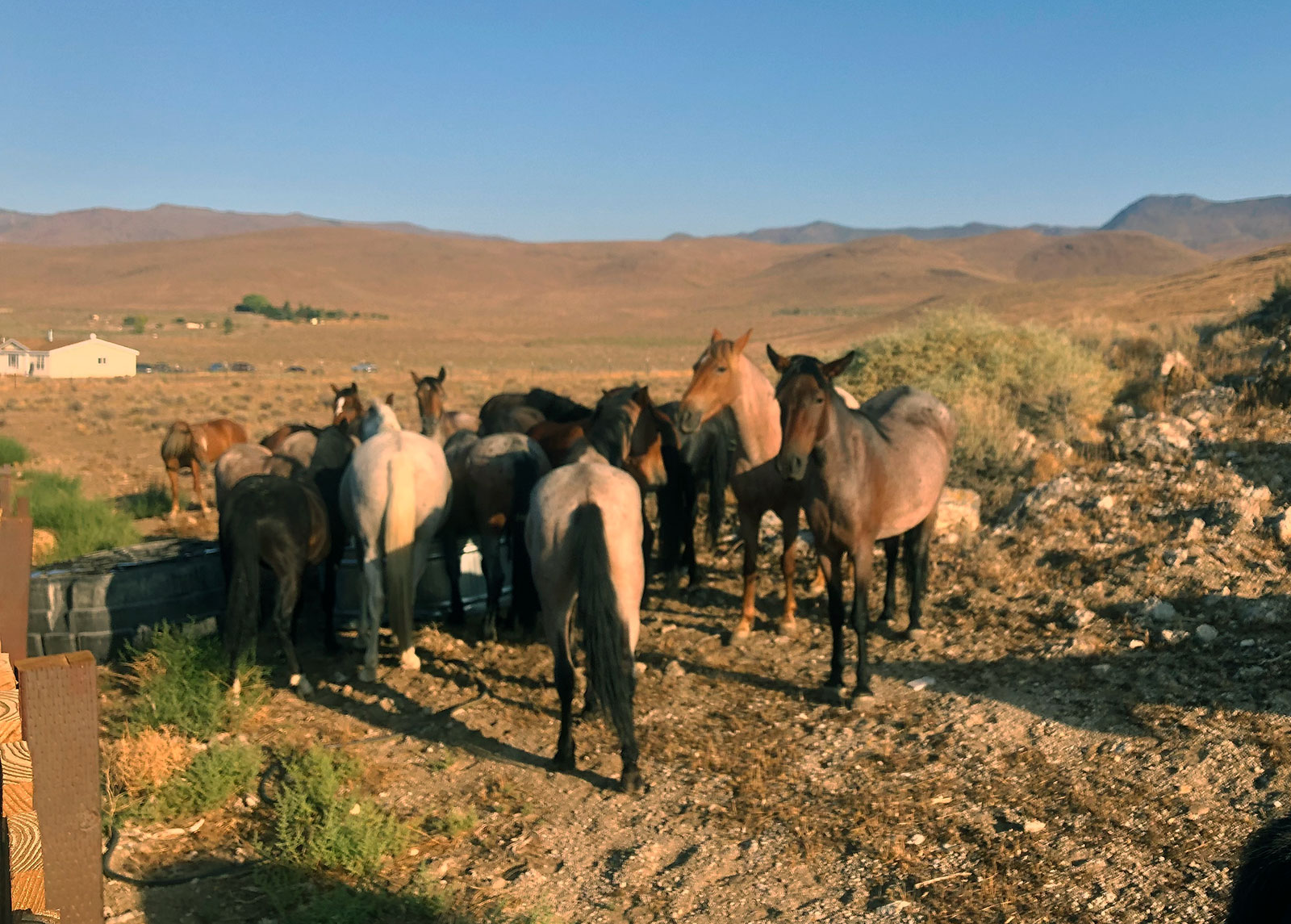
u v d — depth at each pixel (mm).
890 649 8125
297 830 5156
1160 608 7766
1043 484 11094
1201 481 10289
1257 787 5277
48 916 2666
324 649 8750
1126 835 4996
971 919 4414
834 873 4895
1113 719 6305
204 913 4547
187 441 14984
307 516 7652
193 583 8586
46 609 8070
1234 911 1958
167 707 6660
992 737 6309
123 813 5410
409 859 5133
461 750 6555
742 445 8266
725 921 4531
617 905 4660
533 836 5379
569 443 9828
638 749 6340
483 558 8859
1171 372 14133
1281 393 12234
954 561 9945
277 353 122625
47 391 45969
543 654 8539
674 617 9312
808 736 6602
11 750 2852
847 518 6945
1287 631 7086
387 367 98562
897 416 8219
